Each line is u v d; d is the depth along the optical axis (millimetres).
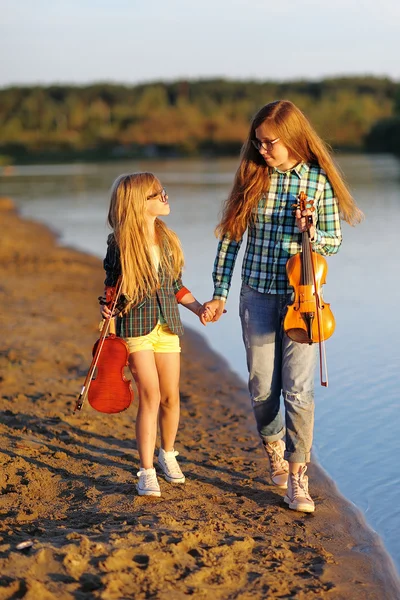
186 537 3625
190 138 108250
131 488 4391
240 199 4250
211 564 3439
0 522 3850
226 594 3240
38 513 4051
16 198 35500
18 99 145250
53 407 6004
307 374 4191
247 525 3996
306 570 3568
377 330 8312
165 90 148000
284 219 4199
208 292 10781
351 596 3400
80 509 4098
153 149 106812
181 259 4355
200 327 9188
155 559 3387
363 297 10008
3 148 111562
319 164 4195
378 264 12461
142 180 4152
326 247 4227
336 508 4387
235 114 119688
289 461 4262
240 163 4270
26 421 5602
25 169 74625
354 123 96375
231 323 9320
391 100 133250
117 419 5809
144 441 4273
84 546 3453
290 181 4188
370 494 4621
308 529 4074
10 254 16234
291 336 4066
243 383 7074
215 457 5082
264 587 3328
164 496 4305
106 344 4230
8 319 9547
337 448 5305
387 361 7160
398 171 44094
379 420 5758
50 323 9406
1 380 6711
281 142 4078
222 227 4359
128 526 3779
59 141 116375
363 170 45781
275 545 3770
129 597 3127
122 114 127812
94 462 4848
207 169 60781
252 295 4281
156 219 4328
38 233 20891
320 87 142875
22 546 3484
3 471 4578
